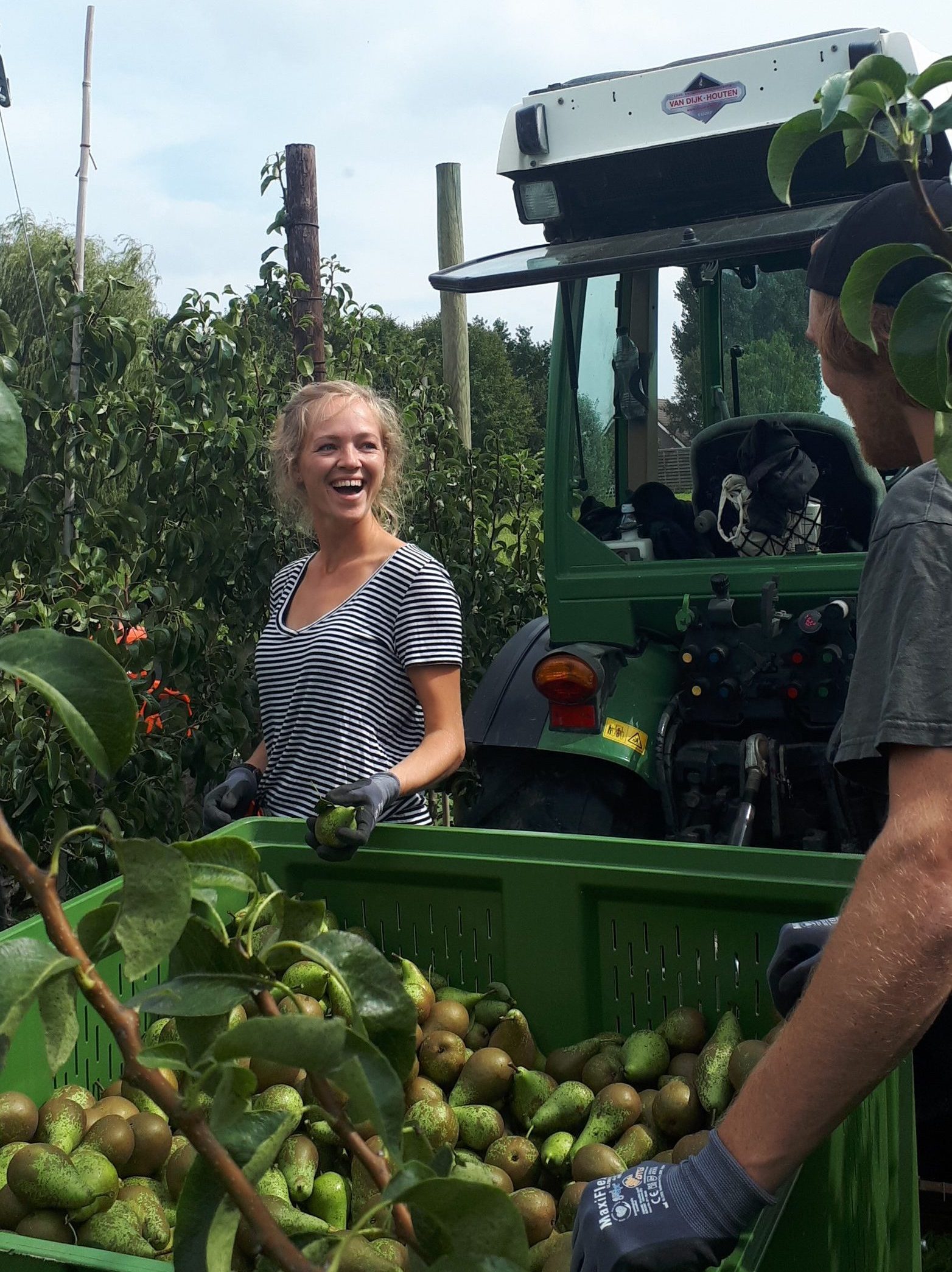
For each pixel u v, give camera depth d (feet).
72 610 11.76
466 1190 2.07
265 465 15.21
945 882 3.65
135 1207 5.24
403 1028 2.48
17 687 11.05
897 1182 6.06
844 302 2.61
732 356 13.93
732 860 6.64
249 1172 2.17
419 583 8.36
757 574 11.82
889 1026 3.63
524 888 7.10
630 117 11.84
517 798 12.10
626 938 6.98
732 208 12.53
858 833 11.28
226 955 2.53
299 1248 2.50
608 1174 5.79
